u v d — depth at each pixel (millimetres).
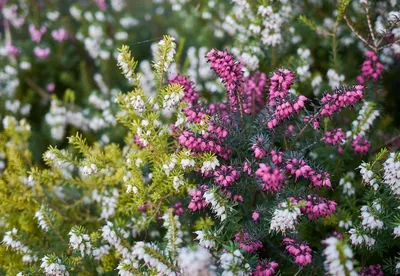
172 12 945
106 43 847
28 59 852
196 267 477
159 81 589
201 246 540
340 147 621
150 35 927
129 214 628
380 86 675
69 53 887
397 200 561
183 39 718
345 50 769
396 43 641
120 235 570
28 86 874
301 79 686
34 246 610
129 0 985
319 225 609
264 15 653
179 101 580
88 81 857
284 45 733
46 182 631
